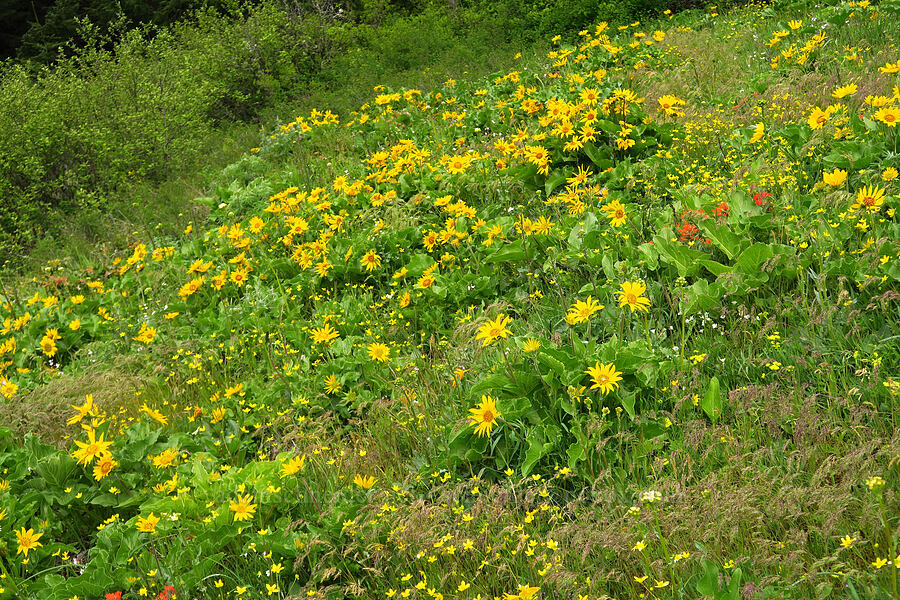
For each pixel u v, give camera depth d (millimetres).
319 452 3877
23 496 3990
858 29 8234
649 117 6758
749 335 3811
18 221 11234
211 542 3383
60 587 3334
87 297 7590
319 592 2906
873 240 3975
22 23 28891
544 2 15555
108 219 10695
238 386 4590
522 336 3871
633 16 13656
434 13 18750
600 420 3336
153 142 12727
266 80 15930
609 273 4668
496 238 5613
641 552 2691
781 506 2701
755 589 2422
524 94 8617
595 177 6156
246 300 6191
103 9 26000
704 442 3258
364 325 5438
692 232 4703
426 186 7195
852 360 3449
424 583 2783
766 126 6309
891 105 4961
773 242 4230
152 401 5270
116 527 3695
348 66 16469
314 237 7039
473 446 3617
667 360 3764
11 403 5289
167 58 15336
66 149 12336
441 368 4449
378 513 3203
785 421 3219
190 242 8461
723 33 10531
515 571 2938
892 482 2738
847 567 2436
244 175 10422
